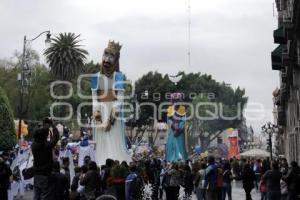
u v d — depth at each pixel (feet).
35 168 35.81
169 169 78.54
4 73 294.66
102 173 59.67
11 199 73.67
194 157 184.55
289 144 158.20
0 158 58.23
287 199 60.85
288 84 134.82
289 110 157.38
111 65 112.16
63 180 41.52
